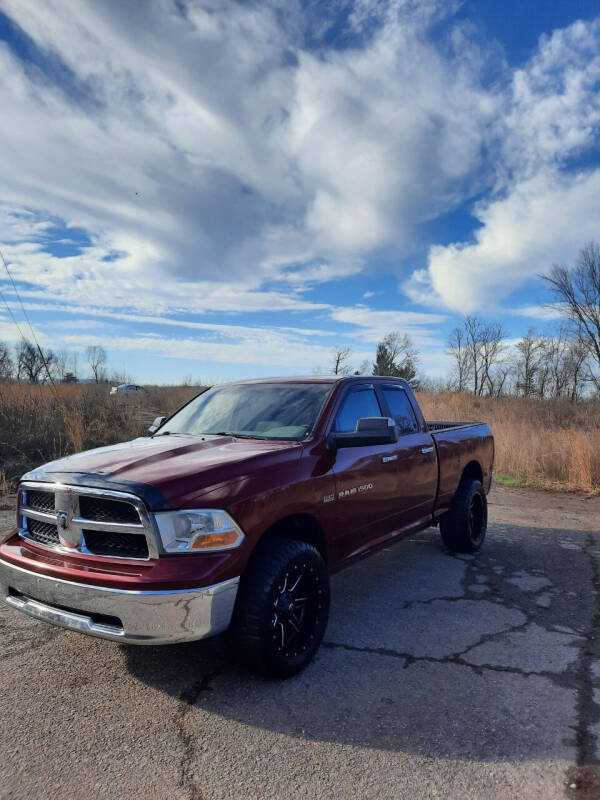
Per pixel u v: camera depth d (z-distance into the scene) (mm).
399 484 4473
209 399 4766
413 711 2791
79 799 2182
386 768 2355
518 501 8898
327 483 3598
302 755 2449
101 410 12734
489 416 18766
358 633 3758
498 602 4344
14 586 3146
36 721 2721
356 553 4000
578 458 10328
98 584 2773
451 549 5824
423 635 3723
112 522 2859
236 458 3227
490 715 2746
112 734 2609
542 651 3471
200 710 2814
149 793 2217
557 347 48656
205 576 2740
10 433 10367
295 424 3943
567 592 4582
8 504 7453
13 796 2197
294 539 3293
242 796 2197
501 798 2170
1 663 3332
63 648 3529
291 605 3123
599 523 7277
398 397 4988
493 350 59938
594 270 35375
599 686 3029
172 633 2693
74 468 3168
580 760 2387
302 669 3211
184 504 2807
